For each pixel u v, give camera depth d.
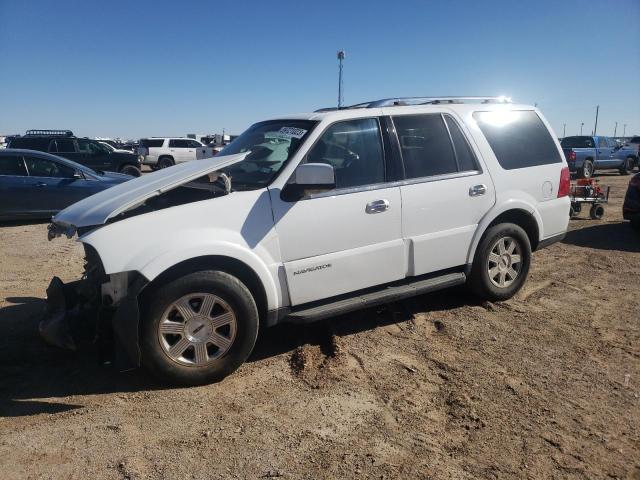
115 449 3.02
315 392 3.68
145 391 3.68
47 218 10.90
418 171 4.68
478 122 5.21
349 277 4.28
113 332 3.64
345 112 4.44
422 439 3.14
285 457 2.96
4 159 10.29
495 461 2.95
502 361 4.16
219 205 3.76
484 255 5.15
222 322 3.76
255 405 3.51
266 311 3.95
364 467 2.88
